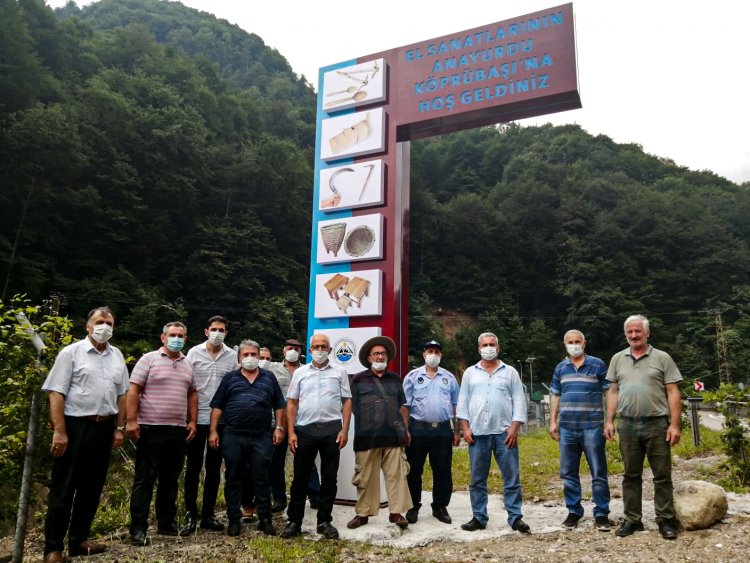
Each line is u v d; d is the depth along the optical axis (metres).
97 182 33.44
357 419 5.06
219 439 5.07
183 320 32.66
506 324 56.88
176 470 4.70
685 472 7.13
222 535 4.76
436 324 53.19
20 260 25.67
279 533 4.82
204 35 96.56
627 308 57.19
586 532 4.56
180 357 4.85
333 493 4.83
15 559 3.83
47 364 4.12
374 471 5.02
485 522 4.86
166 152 39.09
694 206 71.06
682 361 52.34
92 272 32.38
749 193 85.81
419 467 5.29
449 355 50.91
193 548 4.29
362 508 4.95
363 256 7.02
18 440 3.94
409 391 5.39
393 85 7.48
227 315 37.00
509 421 4.95
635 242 65.75
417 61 7.41
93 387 4.08
